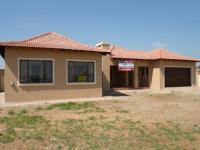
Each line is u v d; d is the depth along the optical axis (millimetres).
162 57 28953
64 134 8898
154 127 9984
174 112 13398
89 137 8570
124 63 28500
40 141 8102
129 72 30875
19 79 18094
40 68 18922
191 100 18953
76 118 11695
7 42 17969
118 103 17125
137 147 7633
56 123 10625
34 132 9125
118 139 8383
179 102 17672
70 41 22219
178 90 27719
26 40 20141
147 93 24703
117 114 12742
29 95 18422
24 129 9570
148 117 11961
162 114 12789
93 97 21016
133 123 10656
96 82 21250
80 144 7844
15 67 17984
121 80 31391
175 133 9156
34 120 11219
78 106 15664
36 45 18438
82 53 20609
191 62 32031
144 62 30344
